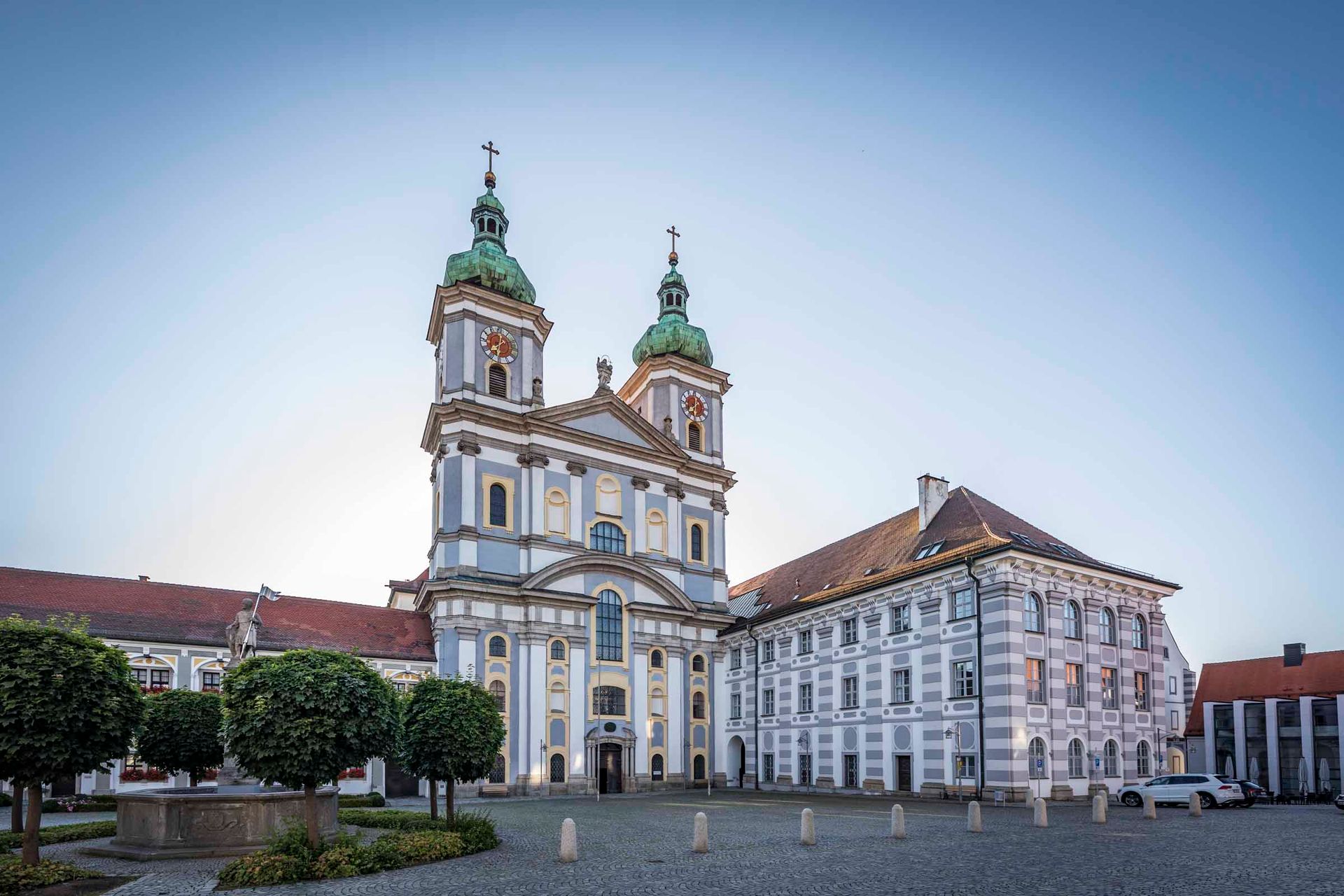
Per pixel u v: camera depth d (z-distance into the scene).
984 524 49.72
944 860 22.12
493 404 63.03
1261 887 17.75
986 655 44.69
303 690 21.91
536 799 53.88
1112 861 21.67
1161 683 50.84
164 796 24.73
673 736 64.31
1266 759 55.50
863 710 52.59
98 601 53.06
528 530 61.44
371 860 21.28
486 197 68.88
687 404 74.38
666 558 68.00
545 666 59.44
